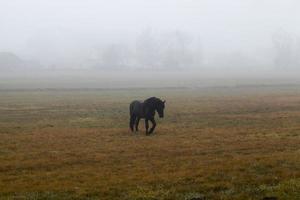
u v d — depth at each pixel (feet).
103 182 47.91
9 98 178.40
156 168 54.39
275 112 123.44
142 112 83.15
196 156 61.57
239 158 59.11
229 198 41.88
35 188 45.73
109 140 76.28
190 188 45.29
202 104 149.59
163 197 42.22
